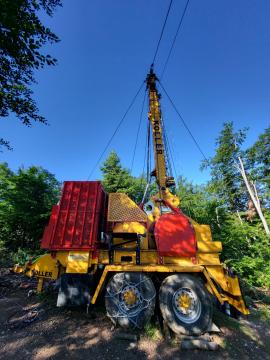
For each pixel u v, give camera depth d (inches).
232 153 774.5
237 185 802.2
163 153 247.4
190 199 498.0
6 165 520.4
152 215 211.8
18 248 429.7
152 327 155.6
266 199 740.0
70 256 172.4
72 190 191.2
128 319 154.2
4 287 236.2
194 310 155.0
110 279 168.4
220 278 171.3
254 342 149.8
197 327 148.4
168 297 156.9
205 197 502.9
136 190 767.7
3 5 131.0
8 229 456.1
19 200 457.1
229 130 796.0
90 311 178.5
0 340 134.6
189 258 174.4
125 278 164.9
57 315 172.2
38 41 150.6
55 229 177.8
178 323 149.9
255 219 641.6
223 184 777.6
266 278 319.9
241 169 759.1
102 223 191.0
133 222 182.5
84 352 126.1
